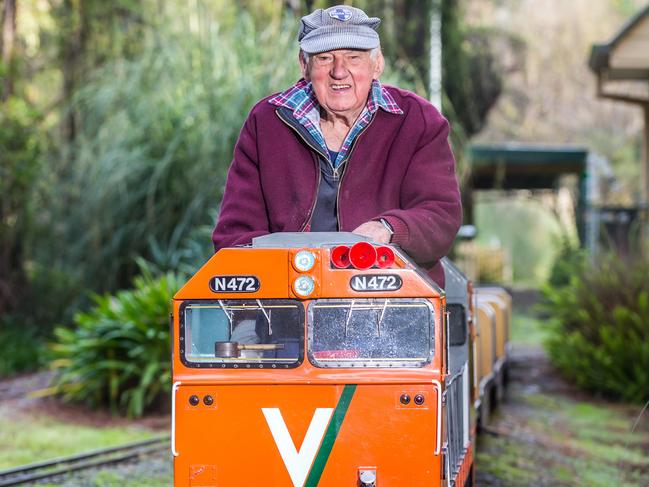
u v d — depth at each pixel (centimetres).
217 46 1452
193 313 448
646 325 1165
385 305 440
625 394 1147
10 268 1603
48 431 977
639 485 766
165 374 1059
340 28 484
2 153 1527
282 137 507
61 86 1975
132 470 809
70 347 1114
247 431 442
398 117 503
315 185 502
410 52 1789
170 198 1427
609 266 1303
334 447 438
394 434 435
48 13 1827
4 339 1454
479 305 987
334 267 443
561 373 1341
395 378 436
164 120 1443
